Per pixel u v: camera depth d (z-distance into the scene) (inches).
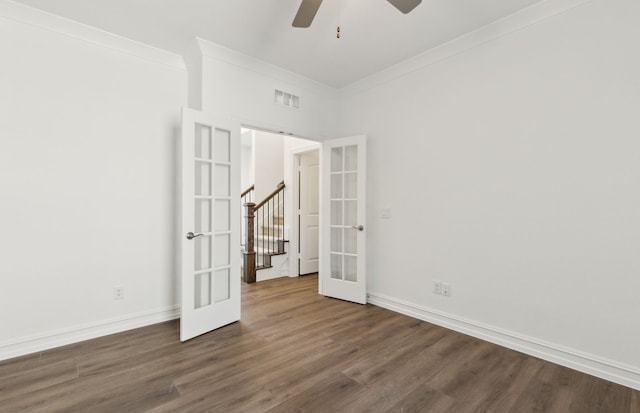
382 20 94.1
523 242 91.7
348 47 110.8
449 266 109.3
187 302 97.7
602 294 78.3
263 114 124.2
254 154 230.5
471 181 103.6
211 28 99.1
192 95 114.4
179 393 70.0
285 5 87.4
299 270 192.5
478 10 89.7
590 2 79.8
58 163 93.7
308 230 197.0
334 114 152.2
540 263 88.4
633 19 74.2
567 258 83.7
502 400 68.9
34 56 89.9
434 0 85.0
